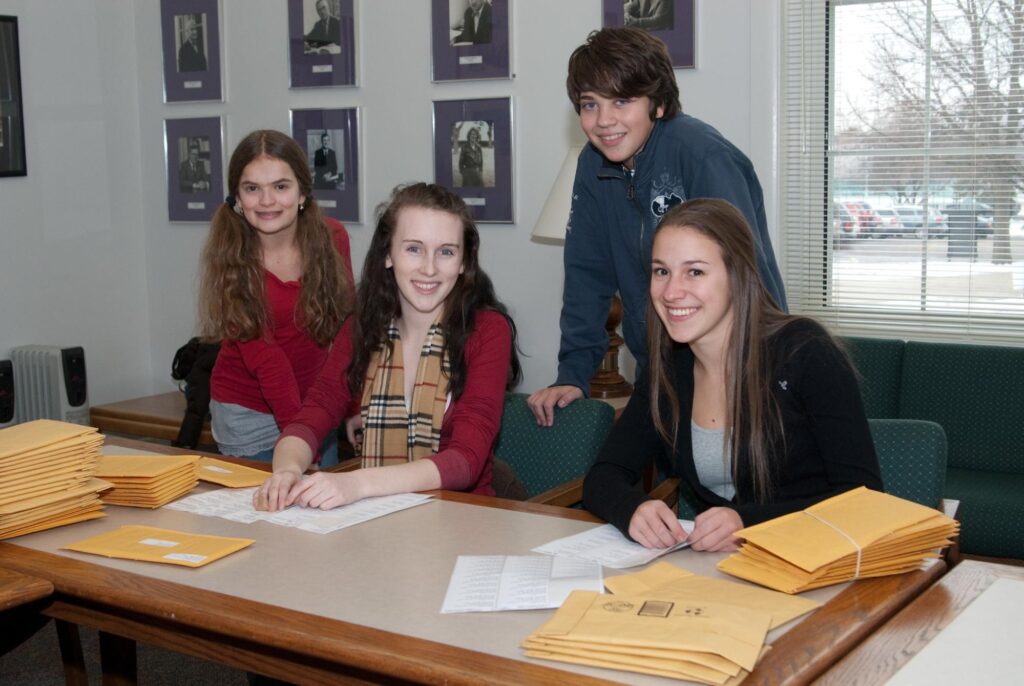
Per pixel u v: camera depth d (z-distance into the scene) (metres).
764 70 3.50
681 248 1.74
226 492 1.97
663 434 1.92
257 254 2.65
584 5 3.75
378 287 2.19
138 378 4.91
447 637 1.24
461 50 3.99
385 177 4.24
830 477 1.69
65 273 4.57
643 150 2.38
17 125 4.31
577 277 2.68
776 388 1.74
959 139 3.57
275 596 1.40
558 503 2.22
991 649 1.19
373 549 1.60
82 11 4.56
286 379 2.59
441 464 1.98
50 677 2.85
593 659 1.16
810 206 3.76
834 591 1.36
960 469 3.45
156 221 4.85
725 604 1.26
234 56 4.52
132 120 4.80
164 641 1.52
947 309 3.67
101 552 1.59
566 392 2.54
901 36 3.60
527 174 3.94
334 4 4.24
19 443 1.75
